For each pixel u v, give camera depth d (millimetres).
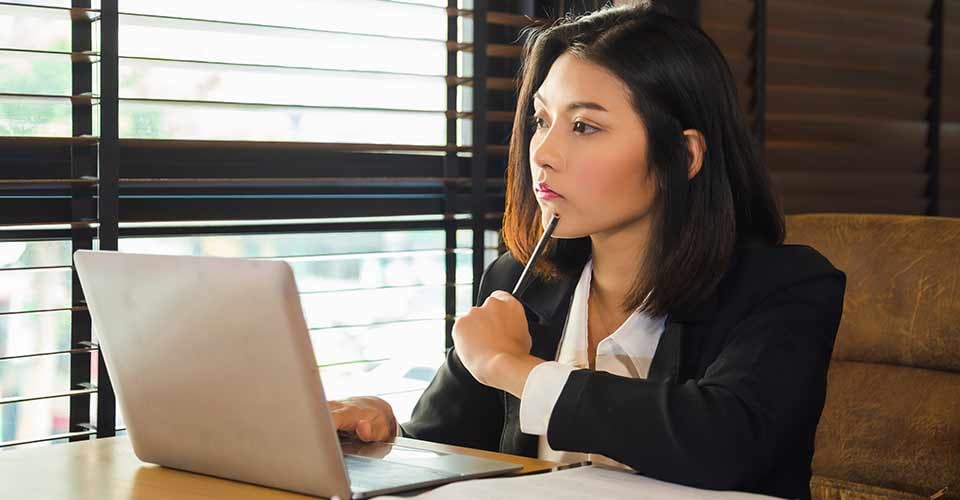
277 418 1146
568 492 1138
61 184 1879
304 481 1158
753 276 1446
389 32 2342
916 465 1818
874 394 1900
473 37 2402
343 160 2289
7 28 1885
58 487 1224
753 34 2887
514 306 1402
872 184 3191
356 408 1478
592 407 1247
